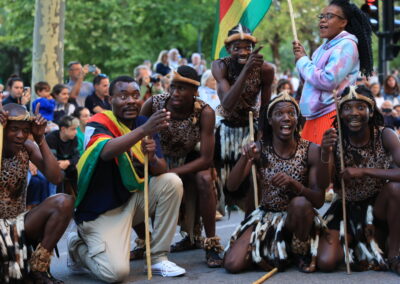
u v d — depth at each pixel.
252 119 5.36
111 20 21.48
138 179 4.94
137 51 22.08
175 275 4.91
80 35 21.41
